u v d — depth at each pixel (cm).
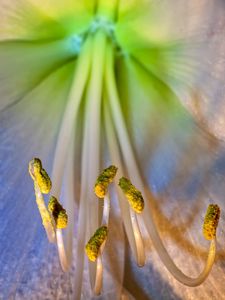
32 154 16
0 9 16
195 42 16
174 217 16
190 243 16
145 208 15
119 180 14
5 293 15
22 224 15
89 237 15
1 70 16
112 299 15
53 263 15
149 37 16
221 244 15
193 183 16
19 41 16
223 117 16
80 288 14
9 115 16
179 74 16
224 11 15
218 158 16
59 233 14
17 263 15
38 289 15
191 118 16
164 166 17
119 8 16
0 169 16
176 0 15
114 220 16
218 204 16
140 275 16
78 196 16
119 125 16
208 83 16
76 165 16
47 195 16
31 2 16
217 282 15
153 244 15
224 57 15
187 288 15
